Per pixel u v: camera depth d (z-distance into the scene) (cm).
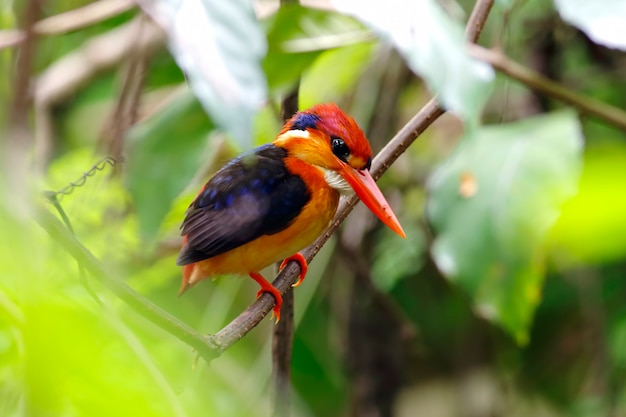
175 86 1102
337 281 1008
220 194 654
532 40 984
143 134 820
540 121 762
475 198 735
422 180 1034
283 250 654
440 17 493
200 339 498
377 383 970
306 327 1073
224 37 349
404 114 1112
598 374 971
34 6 313
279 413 668
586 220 431
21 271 279
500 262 720
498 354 1075
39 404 273
